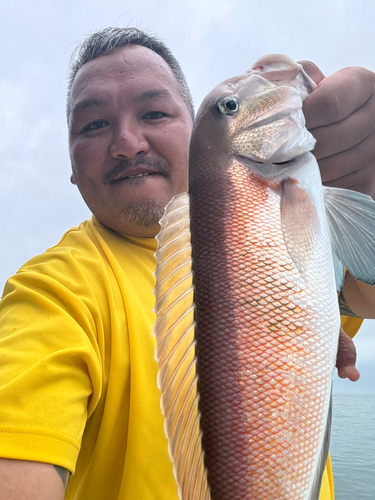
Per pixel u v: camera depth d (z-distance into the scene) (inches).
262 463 8.0
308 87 11.4
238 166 10.0
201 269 9.3
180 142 16.1
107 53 16.5
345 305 17.2
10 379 9.6
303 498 7.8
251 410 8.2
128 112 15.7
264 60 11.6
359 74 10.4
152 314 13.3
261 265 9.0
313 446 8.0
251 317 8.7
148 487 10.4
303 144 10.1
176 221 9.6
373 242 10.2
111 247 15.4
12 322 11.4
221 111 10.6
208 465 8.3
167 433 7.7
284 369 8.3
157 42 17.6
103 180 15.6
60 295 11.9
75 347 10.6
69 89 19.6
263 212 9.4
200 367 8.7
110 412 11.2
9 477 8.3
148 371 11.8
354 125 10.3
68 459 9.2
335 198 10.8
